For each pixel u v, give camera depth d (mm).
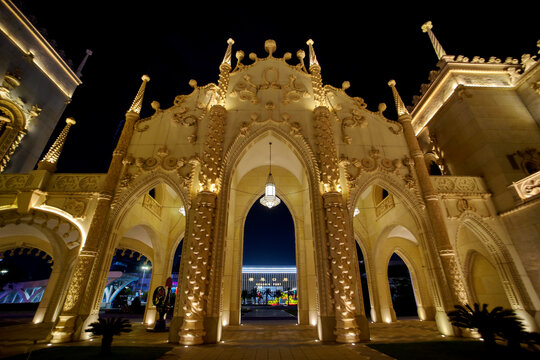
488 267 10586
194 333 7227
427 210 9664
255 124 10781
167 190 14609
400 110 11961
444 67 12438
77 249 11359
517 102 11391
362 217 15445
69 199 9422
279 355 5941
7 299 25156
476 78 12000
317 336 8586
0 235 11820
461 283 8383
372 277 14117
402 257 15766
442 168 12945
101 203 9133
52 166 9914
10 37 11406
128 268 35812
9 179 9523
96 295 8234
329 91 12320
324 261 8461
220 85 11570
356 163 10344
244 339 8086
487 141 10414
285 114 10883
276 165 14859
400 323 12703
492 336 5508
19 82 11734
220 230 8906
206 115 11242
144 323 12766
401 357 5484
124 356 5566
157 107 11492
